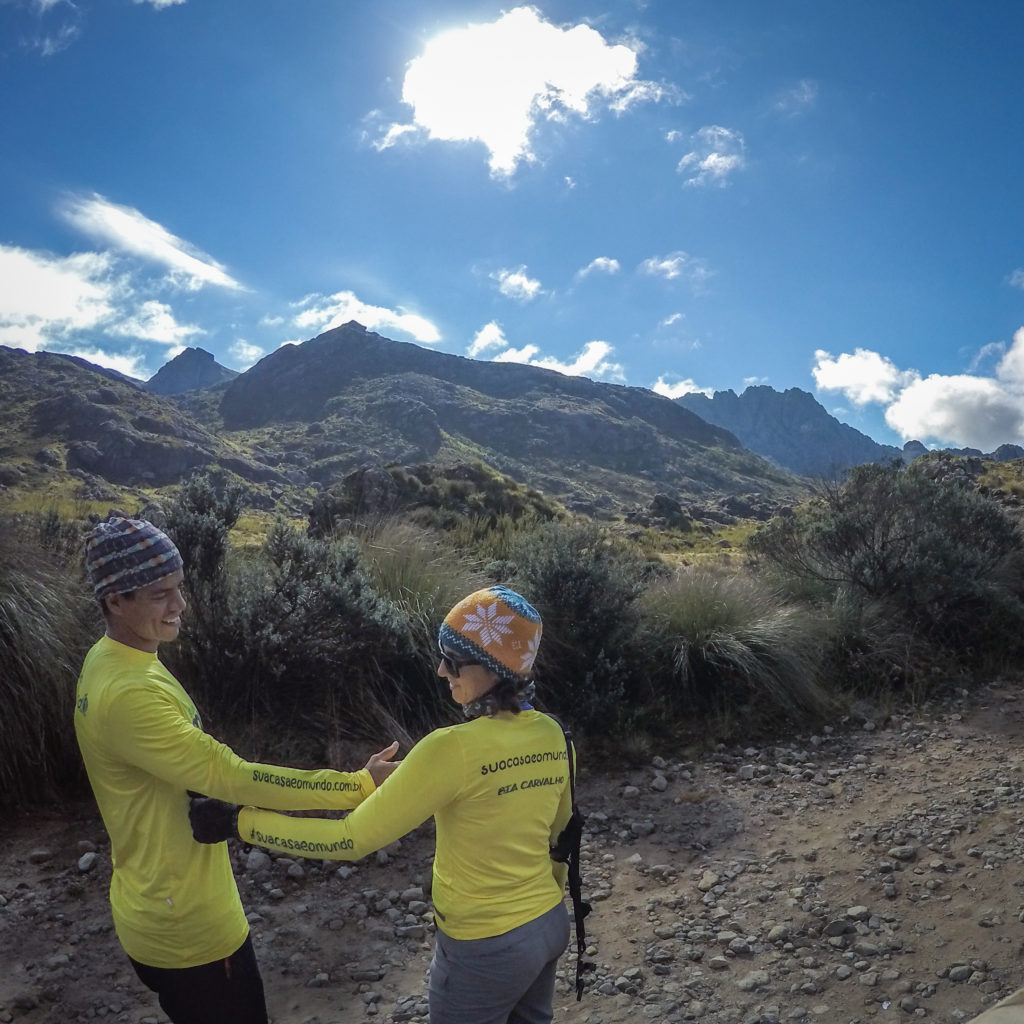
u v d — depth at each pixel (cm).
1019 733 731
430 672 689
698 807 602
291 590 650
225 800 222
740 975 396
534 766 232
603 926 446
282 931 434
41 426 18525
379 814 218
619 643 766
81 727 229
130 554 225
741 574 989
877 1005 366
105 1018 360
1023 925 415
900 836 533
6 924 420
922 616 968
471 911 224
